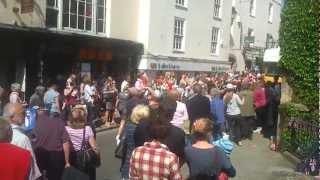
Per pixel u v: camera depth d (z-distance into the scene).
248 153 13.29
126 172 7.97
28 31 16.56
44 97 13.83
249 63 36.56
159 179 5.04
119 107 17.25
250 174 10.84
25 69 16.94
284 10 14.03
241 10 35.50
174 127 6.50
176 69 26.36
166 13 25.56
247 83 17.80
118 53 22.28
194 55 28.42
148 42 24.06
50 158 7.43
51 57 18.41
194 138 6.33
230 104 14.62
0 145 4.29
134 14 23.89
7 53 16.12
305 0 13.20
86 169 7.62
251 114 15.52
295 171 11.21
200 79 21.83
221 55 31.36
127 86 18.39
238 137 14.73
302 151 11.84
